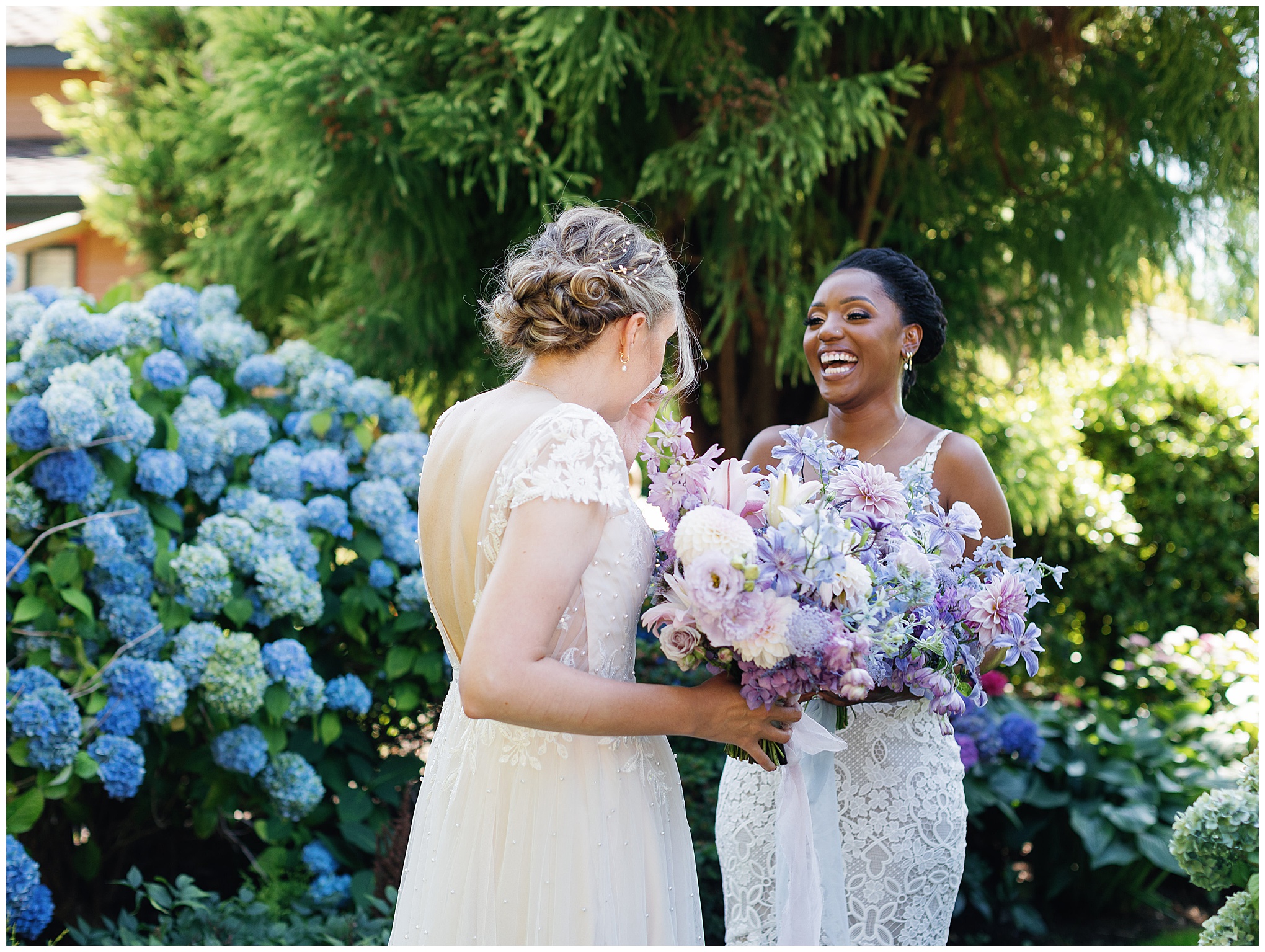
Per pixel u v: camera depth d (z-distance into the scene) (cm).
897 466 190
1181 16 410
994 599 144
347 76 371
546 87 401
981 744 357
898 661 142
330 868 297
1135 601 587
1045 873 359
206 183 564
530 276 140
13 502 270
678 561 136
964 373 470
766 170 399
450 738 150
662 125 427
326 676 333
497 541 127
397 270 451
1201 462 616
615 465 130
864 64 405
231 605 300
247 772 289
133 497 299
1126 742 373
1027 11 411
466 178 393
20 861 250
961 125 470
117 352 307
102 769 264
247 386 353
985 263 470
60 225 759
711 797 320
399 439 351
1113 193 440
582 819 136
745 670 129
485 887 138
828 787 173
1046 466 501
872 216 444
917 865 176
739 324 470
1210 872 234
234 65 432
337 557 350
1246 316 459
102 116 649
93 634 280
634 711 125
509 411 136
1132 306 473
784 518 135
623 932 136
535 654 118
